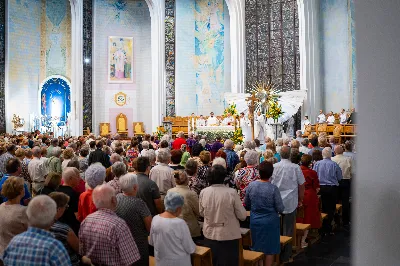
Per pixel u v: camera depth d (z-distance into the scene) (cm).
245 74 2630
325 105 2417
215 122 2244
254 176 574
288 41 2481
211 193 445
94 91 2762
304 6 2345
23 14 2661
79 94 2642
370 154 86
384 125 84
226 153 814
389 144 83
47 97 2798
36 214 252
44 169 767
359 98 88
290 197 589
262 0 2588
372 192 86
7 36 2555
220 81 2784
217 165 453
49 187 425
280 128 1928
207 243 448
